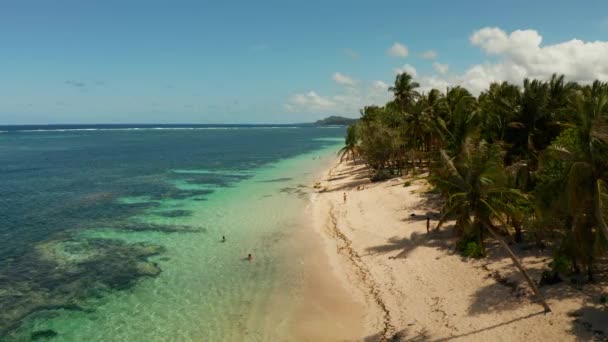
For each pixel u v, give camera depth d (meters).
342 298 26.05
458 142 31.70
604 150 18.17
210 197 56.81
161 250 35.19
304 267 31.11
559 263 22.83
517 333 19.58
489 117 33.69
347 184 63.19
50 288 27.89
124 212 48.28
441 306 23.30
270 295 26.69
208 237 38.59
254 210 48.88
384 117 72.38
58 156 115.44
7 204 52.53
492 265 26.77
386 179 61.09
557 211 21.50
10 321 23.69
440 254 30.03
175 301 26.06
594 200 18.47
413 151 61.12
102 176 76.81
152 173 80.81
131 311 24.83
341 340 21.47
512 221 28.78
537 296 22.03
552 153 20.48
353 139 83.75
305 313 24.30
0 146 152.75
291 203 52.25
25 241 37.59
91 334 22.39
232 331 22.48
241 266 31.53
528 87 31.84
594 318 19.28
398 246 33.06
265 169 87.25
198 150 139.38
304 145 168.88
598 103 18.11
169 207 50.81
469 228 23.53
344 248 34.66
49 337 22.12
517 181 29.98
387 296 25.58
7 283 28.58
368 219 41.50
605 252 20.31
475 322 21.19
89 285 28.38
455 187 24.23
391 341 20.89
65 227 42.09
